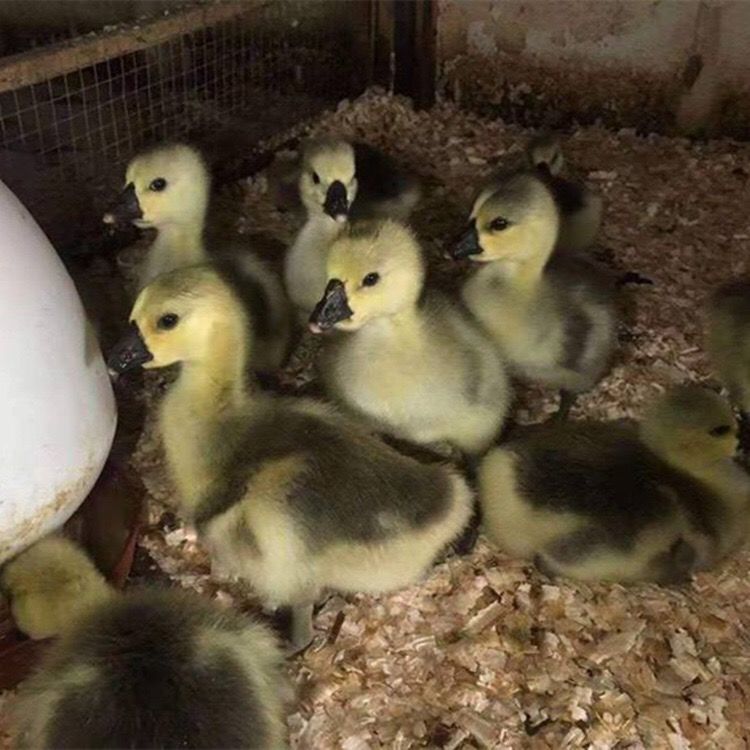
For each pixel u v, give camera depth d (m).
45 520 0.38
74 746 0.31
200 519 0.40
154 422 0.52
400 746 0.39
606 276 0.57
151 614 0.34
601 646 0.42
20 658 0.38
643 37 0.86
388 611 0.44
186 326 0.39
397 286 0.44
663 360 0.59
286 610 0.43
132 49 0.64
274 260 0.65
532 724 0.39
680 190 0.79
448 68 0.92
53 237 0.67
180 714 0.31
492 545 0.46
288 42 0.83
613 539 0.42
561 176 0.73
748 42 0.84
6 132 0.72
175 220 0.55
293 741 0.39
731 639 0.43
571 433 0.46
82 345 0.38
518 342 0.52
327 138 0.59
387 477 0.39
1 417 0.35
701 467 0.44
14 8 0.91
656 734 0.39
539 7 0.87
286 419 0.41
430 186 0.79
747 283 0.56
